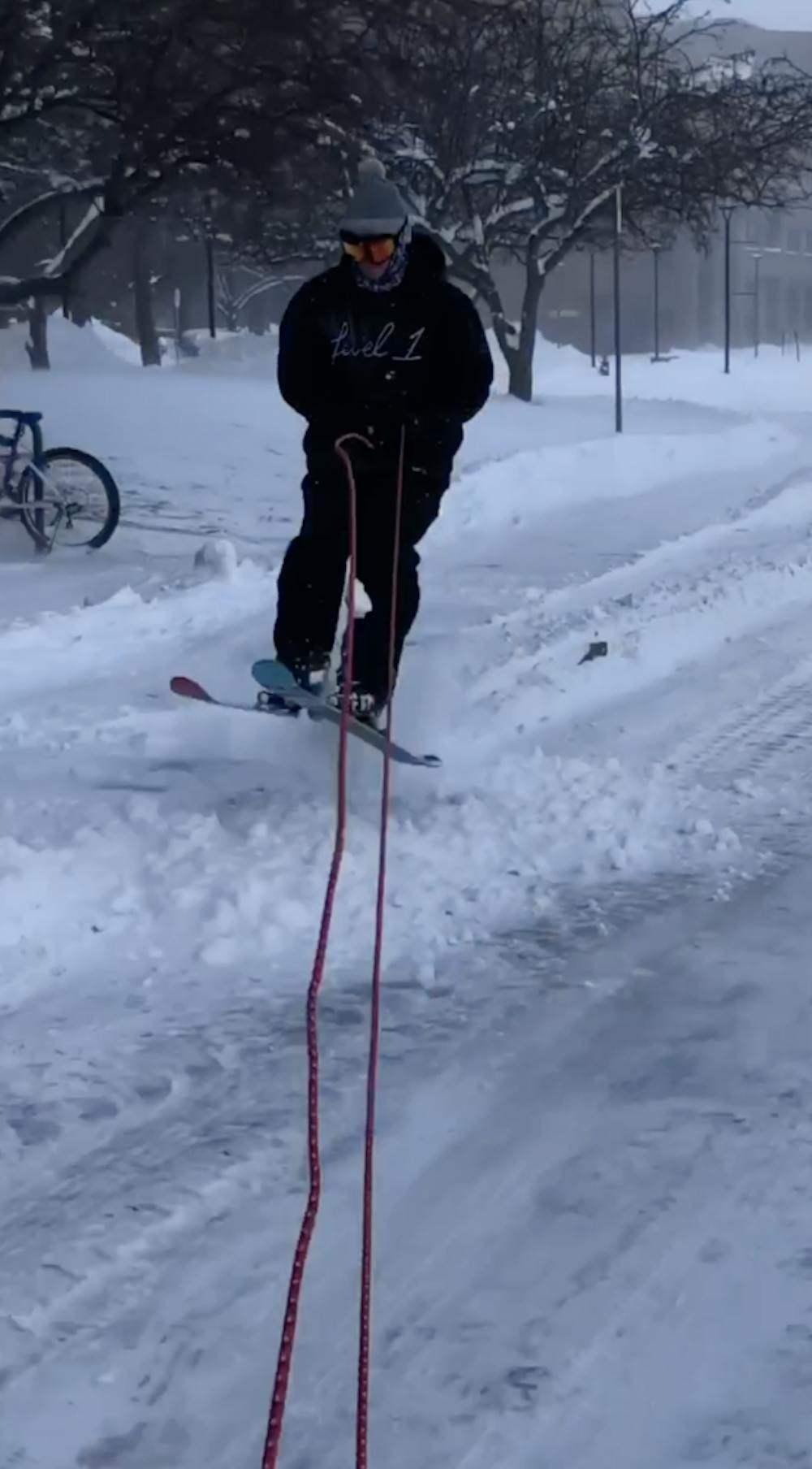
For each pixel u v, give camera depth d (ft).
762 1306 10.71
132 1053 14.61
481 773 22.66
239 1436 9.58
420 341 20.62
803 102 103.60
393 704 25.98
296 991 16.01
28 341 107.55
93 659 29.96
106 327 184.34
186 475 54.08
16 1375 10.09
